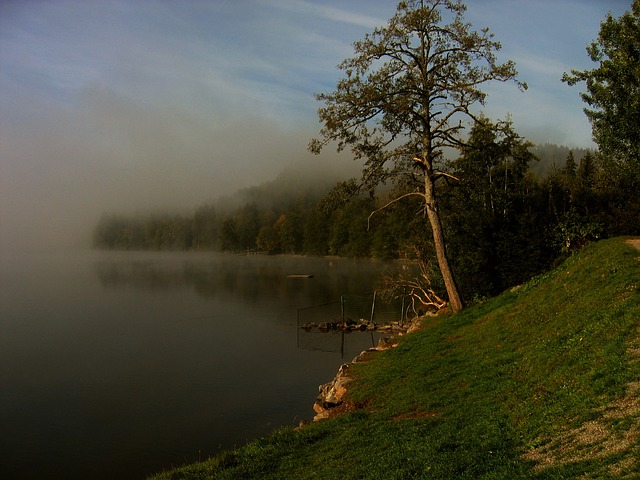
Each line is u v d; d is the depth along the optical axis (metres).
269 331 47.97
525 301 18.02
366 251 120.06
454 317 22.19
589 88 18.47
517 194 27.20
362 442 11.20
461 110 22.98
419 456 9.15
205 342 43.31
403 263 98.50
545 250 25.53
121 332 48.31
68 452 21.27
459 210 28.30
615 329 10.63
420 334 21.97
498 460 7.98
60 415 25.73
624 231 23.34
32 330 49.62
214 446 21.42
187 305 65.81
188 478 11.54
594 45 18.53
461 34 22.48
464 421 10.57
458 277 28.48
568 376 10.06
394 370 17.28
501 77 21.97
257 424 23.81
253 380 31.50
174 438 22.48
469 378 13.66
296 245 174.25
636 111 17.08
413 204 30.11
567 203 28.23
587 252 17.84
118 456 20.67
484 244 26.52
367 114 23.30
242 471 11.39
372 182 25.19
